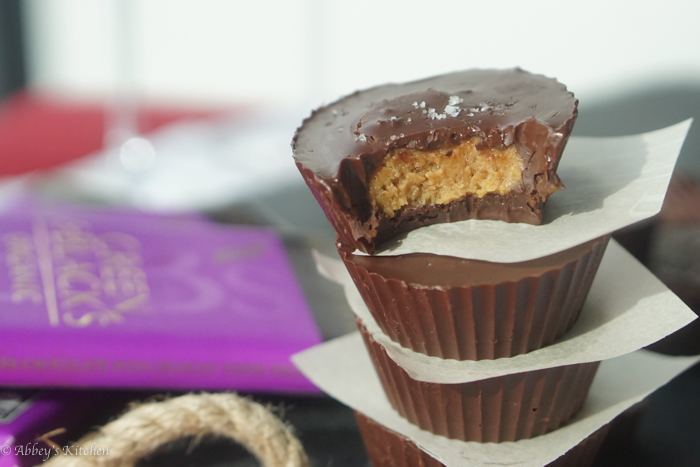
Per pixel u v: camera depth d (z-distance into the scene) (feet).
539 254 0.77
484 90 0.84
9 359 0.93
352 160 0.79
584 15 1.97
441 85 0.86
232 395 0.90
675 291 1.00
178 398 0.89
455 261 0.80
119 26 1.93
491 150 0.80
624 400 0.86
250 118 1.84
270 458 0.87
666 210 1.06
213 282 1.06
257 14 2.32
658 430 0.93
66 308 0.99
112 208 1.22
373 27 2.21
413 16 2.16
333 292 1.05
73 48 2.48
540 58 2.06
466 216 0.82
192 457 0.91
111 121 1.75
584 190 0.83
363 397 0.90
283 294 1.04
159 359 0.95
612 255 0.88
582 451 0.85
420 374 0.81
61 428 0.91
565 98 0.81
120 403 0.94
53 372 0.93
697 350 1.00
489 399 0.82
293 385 0.96
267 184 1.37
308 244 1.14
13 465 0.88
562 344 0.82
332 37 2.27
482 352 0.82
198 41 2.37
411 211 0.82
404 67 2.24
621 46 1.96
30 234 1.13
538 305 0.80
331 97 2.05
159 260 1.09
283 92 2.37
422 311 0.80
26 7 2.43
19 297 1.00
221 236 1.15
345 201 0.79
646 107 1.49
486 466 0.82
